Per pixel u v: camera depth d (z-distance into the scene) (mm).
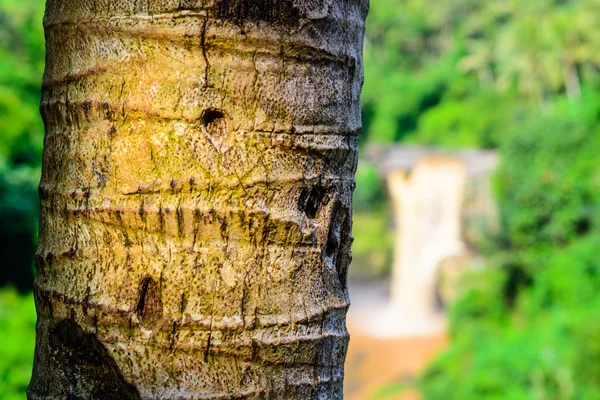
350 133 2570
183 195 2328
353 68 2602
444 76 72125
